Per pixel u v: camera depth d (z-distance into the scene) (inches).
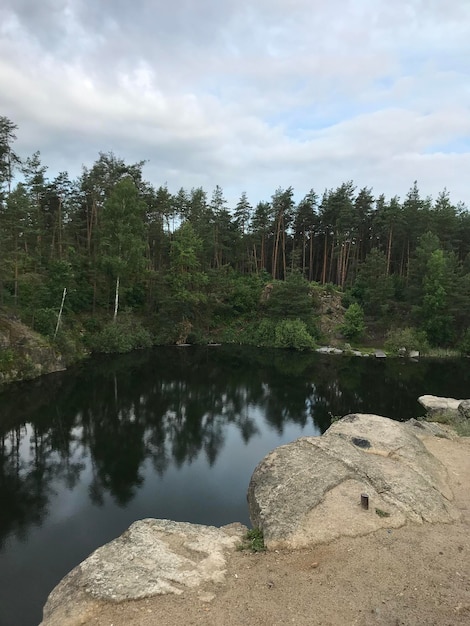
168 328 1850.4
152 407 930.7
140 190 1925.4
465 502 365.7
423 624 220.2
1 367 1003.3
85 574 265.3
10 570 402.0
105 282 1734.7
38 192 1777.8
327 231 2532.0
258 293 2169.0
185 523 341.7
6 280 1277.1
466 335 1779.0
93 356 1450.5
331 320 2017.7
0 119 1252.5
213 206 2352.4
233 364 1472.7
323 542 293.4
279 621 222.7
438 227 2206.0
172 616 227.9
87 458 665.0
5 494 548.7
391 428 507.2
